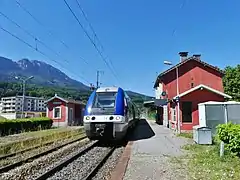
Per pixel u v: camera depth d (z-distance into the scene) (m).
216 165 9.21
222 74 33.25
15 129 25.47
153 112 63.34
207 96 23.34
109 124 16.23
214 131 19.42
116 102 16.67
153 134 21.75
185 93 23.17
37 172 9.74
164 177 7.89
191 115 23.36
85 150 14.15
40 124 30.86
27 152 14.10
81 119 46.91
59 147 15.78
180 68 33.06
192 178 7.63
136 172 8.61
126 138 19.30
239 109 19.62
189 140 17.03
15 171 9.78
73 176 8.95
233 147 10.35
